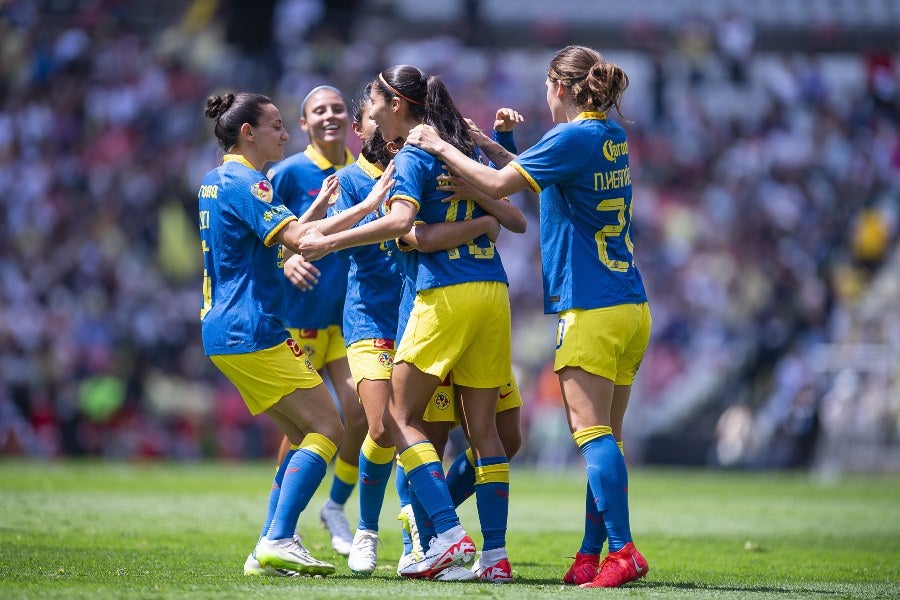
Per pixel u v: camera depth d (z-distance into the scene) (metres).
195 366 69.06
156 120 82.75
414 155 18.81
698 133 87.31
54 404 65.25
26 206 79.25
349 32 94.06
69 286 73.50
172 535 25.81
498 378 19.23
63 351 67.44
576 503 38.66
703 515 35.59
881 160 85.25
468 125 20.48
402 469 21.41
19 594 15.77
